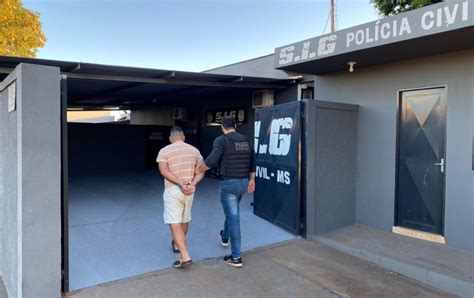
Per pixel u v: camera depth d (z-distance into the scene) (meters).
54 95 3.16
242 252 4.72
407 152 5.43
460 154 4.81
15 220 3.30
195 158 4.20
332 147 5.63
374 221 5.82
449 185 4.93
